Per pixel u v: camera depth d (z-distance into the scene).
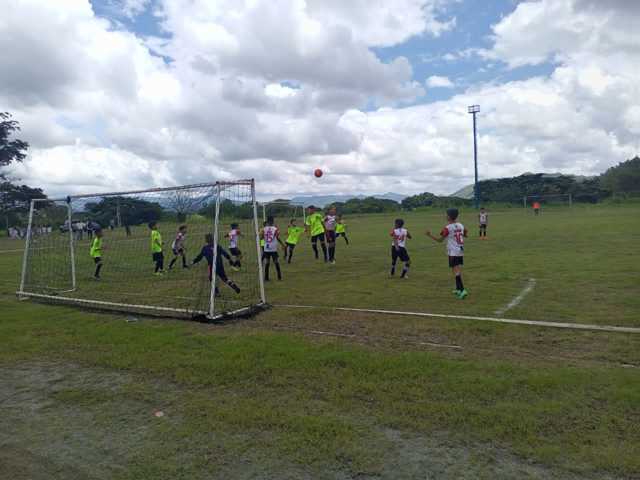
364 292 9.67
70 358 5.89
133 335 6.72
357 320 7.13
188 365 5.31
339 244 21.42
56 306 9.43
